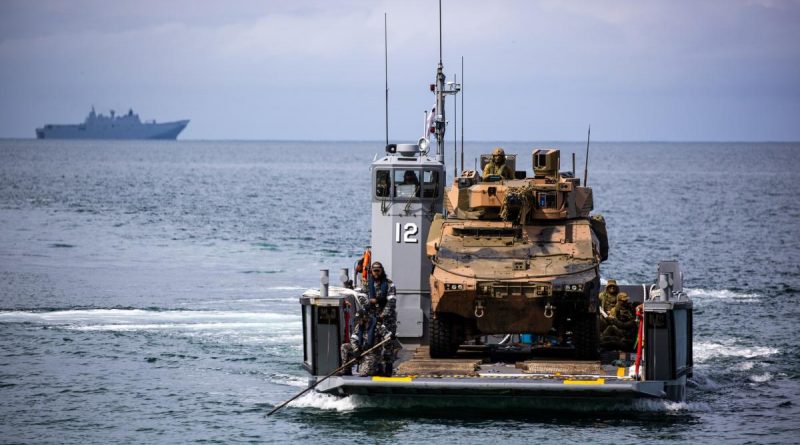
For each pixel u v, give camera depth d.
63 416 61.59
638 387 56.06
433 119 76.12
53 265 134.88
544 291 60.88
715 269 136.12
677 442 55.25
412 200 70.56
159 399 65.50
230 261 141.25
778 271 134.00
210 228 191.88
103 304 103.31
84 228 189.12
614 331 68.88
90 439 56.78
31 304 102.88
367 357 60.12
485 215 68.12
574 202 68.44
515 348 67.94
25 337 85.75
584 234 66.06
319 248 158.62
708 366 75.31
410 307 70.75
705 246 166.75
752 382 70.00
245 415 61.38
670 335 58.12
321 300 59.88
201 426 59.12
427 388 56.91
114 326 91.06
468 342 70.62
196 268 133.25
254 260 142.50
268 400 65.06
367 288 63.94
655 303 58.06
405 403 61.50
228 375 72.56
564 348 66.88
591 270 62.59
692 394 66.06
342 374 59.94
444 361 62.84
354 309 63.31
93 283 118.25
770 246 167.25
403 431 57.06
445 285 61.38
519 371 60.31
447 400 61.16
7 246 157.38
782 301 107.31
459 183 69.19
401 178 70.69
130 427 59.12
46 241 165.50
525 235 66.19
